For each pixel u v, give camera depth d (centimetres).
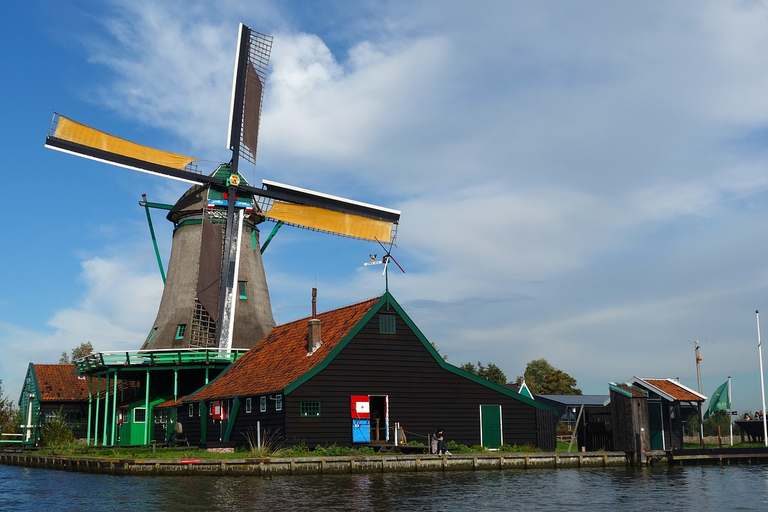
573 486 2595
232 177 5378
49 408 6009
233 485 2639
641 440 3522
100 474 3266
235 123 5503
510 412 3919
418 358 3772
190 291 5266
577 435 4106
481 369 9006
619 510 2050
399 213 5759
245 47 5556
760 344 4547
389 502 2194
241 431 3928
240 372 4397
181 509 2088
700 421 4403
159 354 4812
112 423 5156
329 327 3966
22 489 2692
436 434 3353
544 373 11581
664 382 4525
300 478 2866
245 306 5303
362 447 3522
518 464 3312
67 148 4881
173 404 4731
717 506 2128
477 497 2300
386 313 3747
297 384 3494
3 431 6412
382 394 3659
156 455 3534
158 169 5206
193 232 5406
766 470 3284
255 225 5612
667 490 2495
